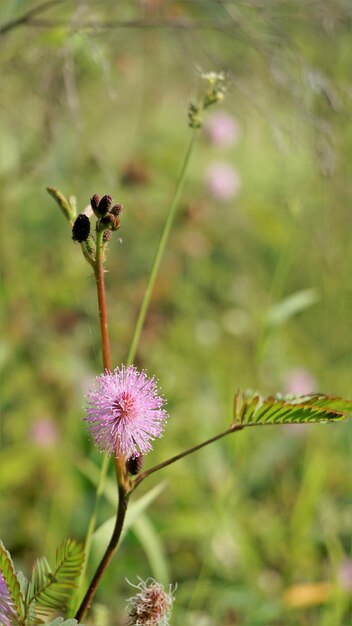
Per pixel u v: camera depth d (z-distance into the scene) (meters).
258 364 0.77
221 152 1.21
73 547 0.47
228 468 0.87
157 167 1.05
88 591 0.46
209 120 1.09
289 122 0.72
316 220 1.01
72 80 0.66
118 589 0.74
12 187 0.87
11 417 0.89
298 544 0.83
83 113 1.02
